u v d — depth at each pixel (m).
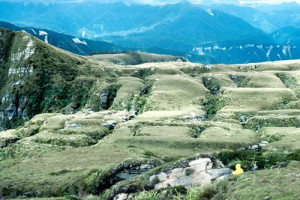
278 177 25.39
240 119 189.50
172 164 34.91
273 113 185.62
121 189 34.09
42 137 159.00
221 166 34.25
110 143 125.81
